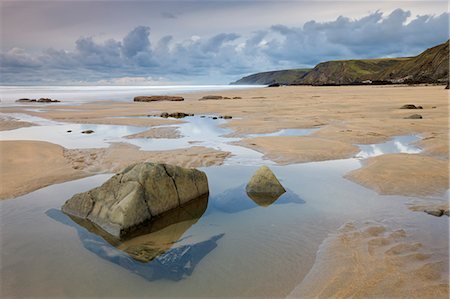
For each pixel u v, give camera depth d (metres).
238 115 28.72
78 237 7.27
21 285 5.58
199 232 7.44
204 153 14.70
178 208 8.85
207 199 9.55
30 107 39.06
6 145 15.98
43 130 21.91
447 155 13.68
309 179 11.16
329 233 7.21
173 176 9.02
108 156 14.25
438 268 5.60
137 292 5.37
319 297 5.06
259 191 9.89
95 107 38.53
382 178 10.70
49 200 9.47
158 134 19.97
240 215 8.39
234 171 12.30
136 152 14.98
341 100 42.03
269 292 5.27
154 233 7.46
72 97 62.72
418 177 10.62
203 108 35.47
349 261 5.97
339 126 21.19
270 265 6.01
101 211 7.95
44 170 12.22
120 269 5.98
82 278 5.75
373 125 21.30
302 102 40.31
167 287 5.46
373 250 6.32
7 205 9.11
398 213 8.15
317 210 8.53
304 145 15.84
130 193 7.92
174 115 28.70
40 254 6.55
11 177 11.37
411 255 6.07
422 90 60.38
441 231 7.09
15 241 7.08
